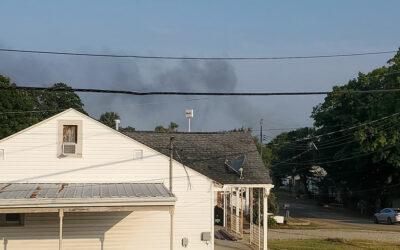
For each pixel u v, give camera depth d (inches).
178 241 1151.0
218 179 1310.3
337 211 3457.2
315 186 4498.0
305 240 1689.2
